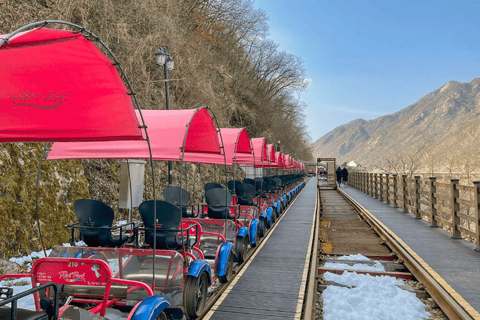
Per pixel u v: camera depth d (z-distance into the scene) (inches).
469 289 212.1
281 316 177.6
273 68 2124.8
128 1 692.1
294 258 295.4
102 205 161.2
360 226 547.2
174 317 157.8
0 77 106.8
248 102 1800.0
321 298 230.7
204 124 231.1
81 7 492.1
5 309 90.4
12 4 375.9
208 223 254.2
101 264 128.3
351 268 299.0
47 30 96.3
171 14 911.0
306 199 900.6
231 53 1686.8
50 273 130.9
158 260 152.3
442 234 394.9
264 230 384.2
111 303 149.1
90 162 416.8
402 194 611.2
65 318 104.9
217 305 191.6
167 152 181.0
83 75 117.0
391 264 310.5
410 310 202.5
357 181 1358.3
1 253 240.1
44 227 283.6
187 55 856.3
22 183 279.0
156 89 688.4
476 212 313.0
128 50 582.6
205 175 761.6
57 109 121.7
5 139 122.2
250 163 518.3
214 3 1411.2
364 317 193.2
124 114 130.6
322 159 1547.7
